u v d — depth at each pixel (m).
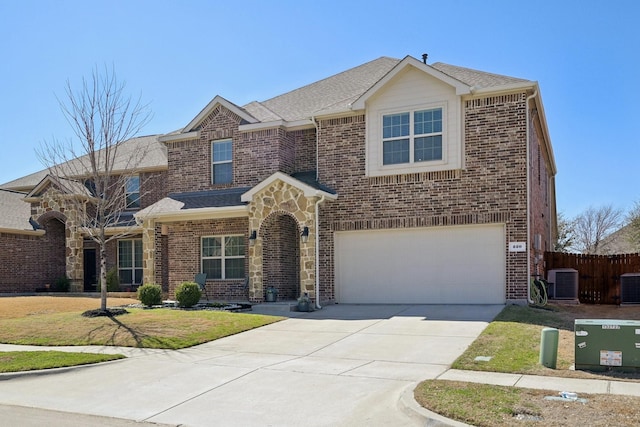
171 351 11.69
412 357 10.41
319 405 7.75
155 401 8.27
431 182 17.69
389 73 18.14
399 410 7.38
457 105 17.42
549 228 28.11
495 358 9.90
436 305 17.11
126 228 21.64
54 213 25.84
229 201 19.91
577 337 9.13
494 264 16.97
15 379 9.76
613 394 7.57
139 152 24.30
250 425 7.06
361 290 18.52
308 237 17.98
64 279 25.41
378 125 18.50
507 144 16.86
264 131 20.55
